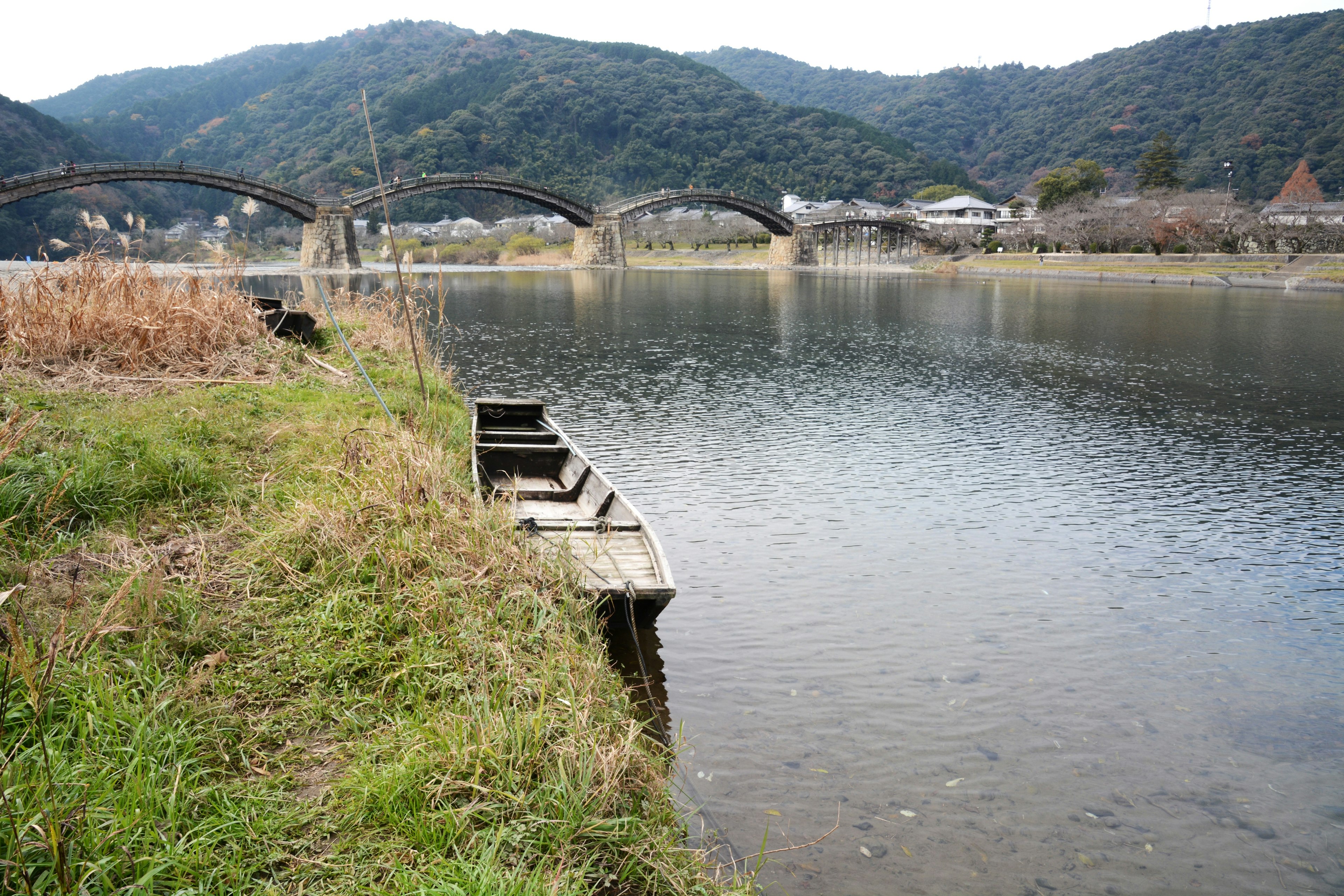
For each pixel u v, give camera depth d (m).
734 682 8.04
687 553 11.66
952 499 14.41
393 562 7.14
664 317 47.19
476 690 5.91
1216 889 5.56
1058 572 11.22
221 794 4.64
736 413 21.44
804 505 13.94
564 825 4.70
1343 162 170.50
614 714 6.10
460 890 4.03
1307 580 11.05
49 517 7.16
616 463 16.39
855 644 8.95
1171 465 16.89
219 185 84.44
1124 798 6.50
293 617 6.48
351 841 4.46
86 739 4.77
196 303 14.20
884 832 5.98
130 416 10.02
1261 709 7.89
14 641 5.04
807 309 53.97
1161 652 9.01
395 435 10.27
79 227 67.94
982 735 7.29
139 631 5.86
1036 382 26.70
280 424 10.88
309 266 93.50
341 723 5.47
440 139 193.75
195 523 7.79
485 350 32.03
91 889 3.86
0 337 11.91
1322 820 6.30
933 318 47.91
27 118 129.25
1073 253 113.25
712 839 5.80
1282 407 23.08
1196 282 81.50
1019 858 5.79
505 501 10.04
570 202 114.81
